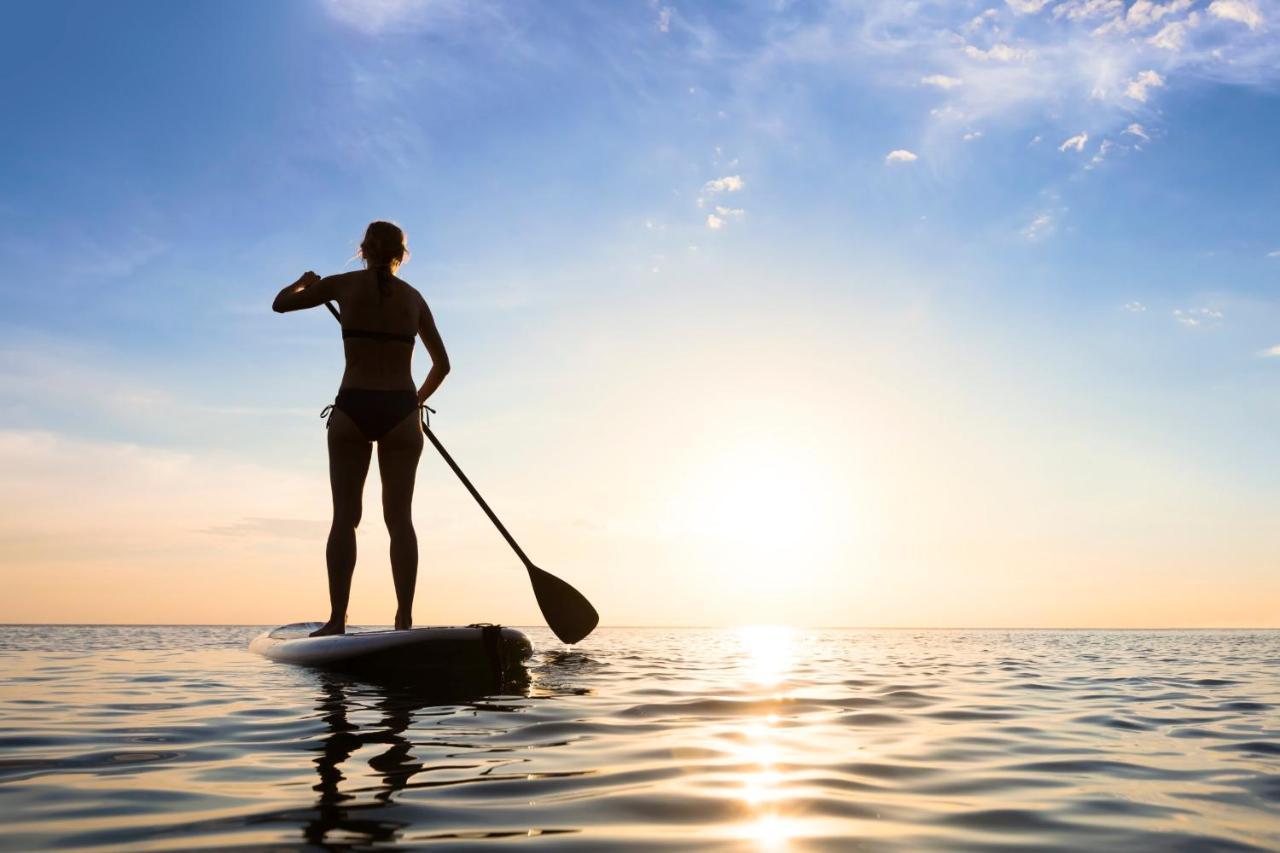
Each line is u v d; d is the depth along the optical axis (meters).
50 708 3.34
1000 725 3.08
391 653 4.39
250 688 3.95
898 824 1.67
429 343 5.15
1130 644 11.75
